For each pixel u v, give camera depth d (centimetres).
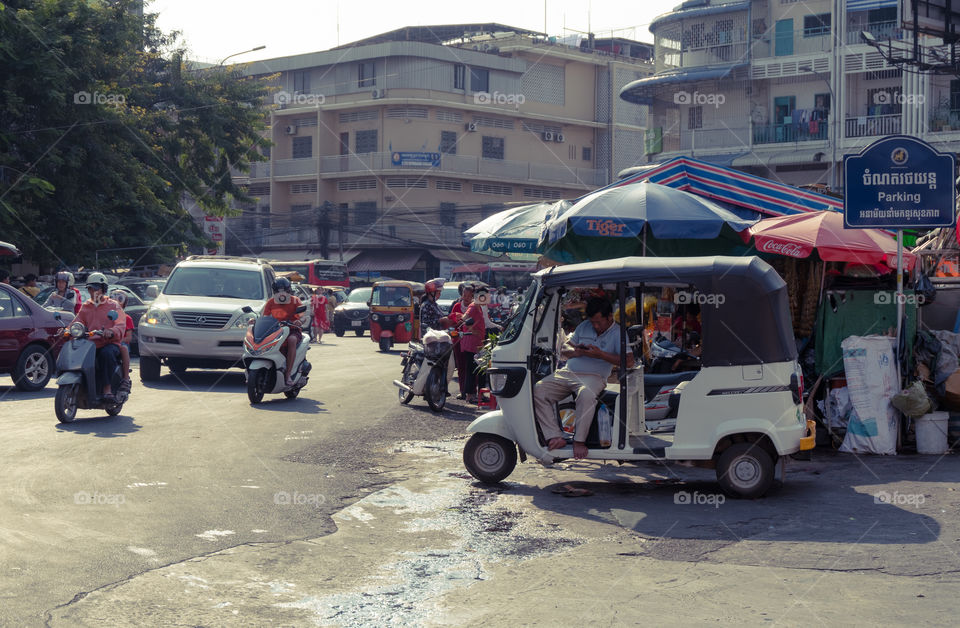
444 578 600
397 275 6256
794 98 4541
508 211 1611
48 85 2611
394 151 6184
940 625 515
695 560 646
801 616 530
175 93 3869
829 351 1178
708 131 4694
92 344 1213
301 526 720
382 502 822
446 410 1484
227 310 1766
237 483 862
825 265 1234
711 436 866
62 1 2678
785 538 707
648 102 4959
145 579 576
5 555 612
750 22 4569
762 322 867
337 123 6400
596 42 7406
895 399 1105
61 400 1179
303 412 1370
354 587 577
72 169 2780
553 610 538
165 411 1337
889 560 646
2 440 1053
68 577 571
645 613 534
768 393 865
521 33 7044
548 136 6688
